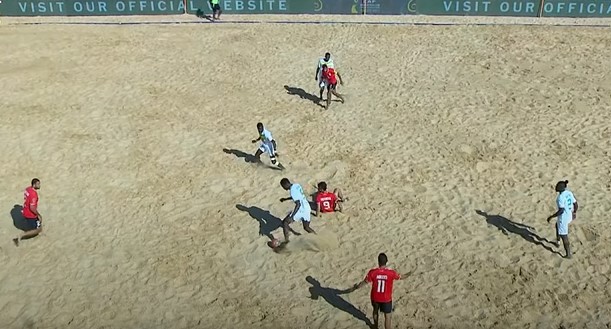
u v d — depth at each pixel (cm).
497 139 1619
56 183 1451
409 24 2478
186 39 2347
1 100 1844
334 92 1794
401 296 1102
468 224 1290
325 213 1323
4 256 1218
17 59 2147
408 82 1962
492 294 1103
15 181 1458
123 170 1502
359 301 1094
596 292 1104
